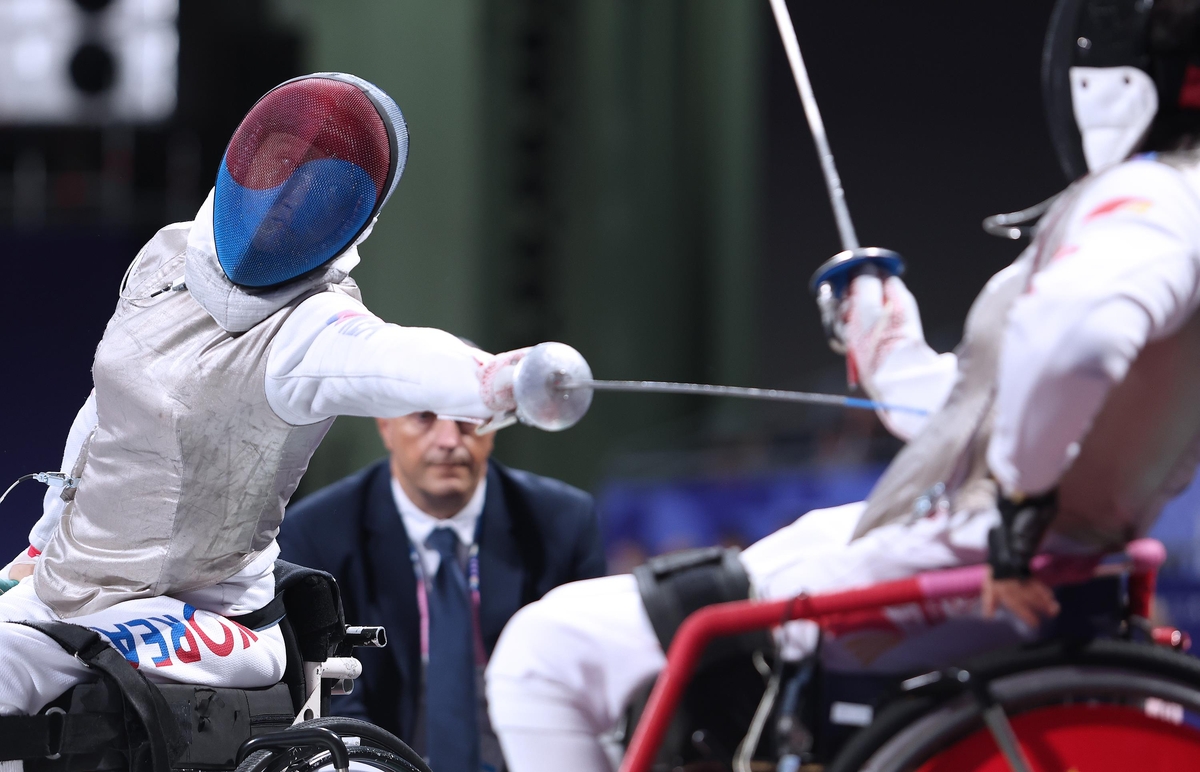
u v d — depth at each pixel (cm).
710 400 3259
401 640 1180
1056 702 695
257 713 835
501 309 3139
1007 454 661
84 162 2700
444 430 1191
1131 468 707
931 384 866
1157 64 729
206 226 825
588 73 3189
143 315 839
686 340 3275
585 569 1258
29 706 784
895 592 687
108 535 823
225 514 817
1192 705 682
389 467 1254
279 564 915
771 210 3331
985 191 3166
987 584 683
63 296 2531
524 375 685
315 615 898
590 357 3194
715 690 743
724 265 3284
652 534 2339
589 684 728
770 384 3306
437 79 3094
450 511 1209
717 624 684
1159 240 658
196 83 2702
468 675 1179
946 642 719
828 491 2145
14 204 2681
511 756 725
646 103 3225
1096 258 652
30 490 2048
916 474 739
